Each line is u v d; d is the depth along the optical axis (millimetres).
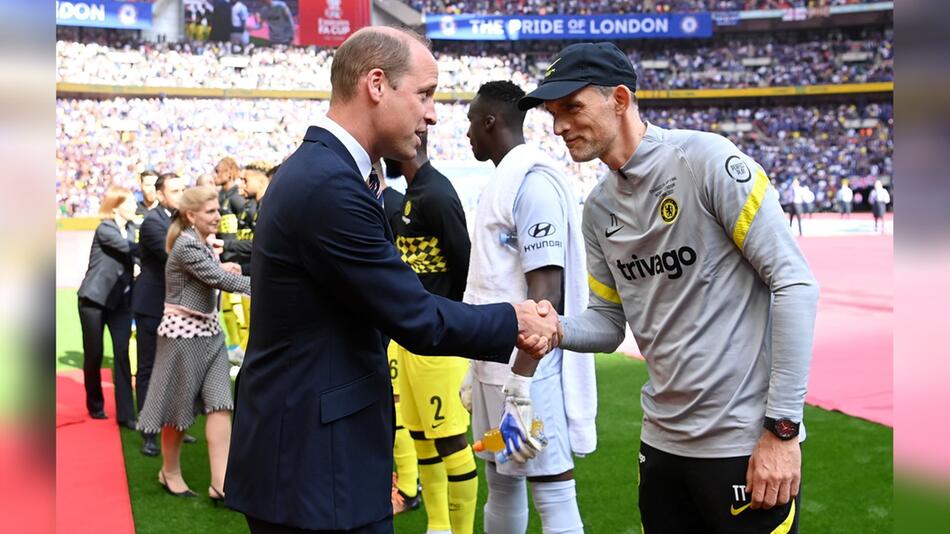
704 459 2148
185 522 3896
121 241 5633
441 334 1988
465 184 13180
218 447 4188
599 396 6277
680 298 2154
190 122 27734
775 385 1988
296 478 1896
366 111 1994
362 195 1911
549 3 33344
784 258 1989
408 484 4094
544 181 2873
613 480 4371
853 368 7027
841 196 29172
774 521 2080
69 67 26469
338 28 29531
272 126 28422
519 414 2635
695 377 2139
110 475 4605
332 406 1915
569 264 2938
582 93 2150
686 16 32875
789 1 32844
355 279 1889
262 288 1945
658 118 33844
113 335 5641
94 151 26047
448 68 31281
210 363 4250
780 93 32750
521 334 2262
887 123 32562
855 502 3918
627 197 2248
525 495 3094
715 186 2039
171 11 28328
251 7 28797
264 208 1970
